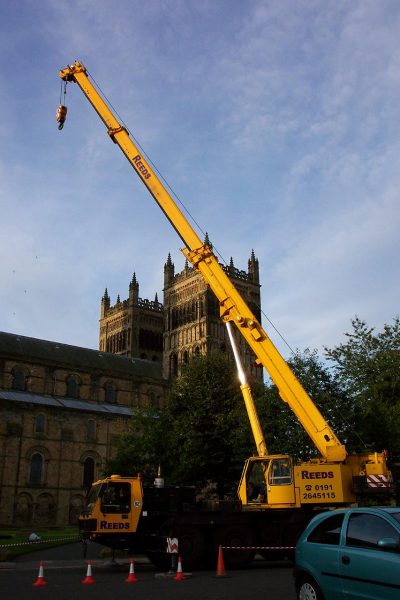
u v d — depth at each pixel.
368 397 47.44
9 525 73.50
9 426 77.31
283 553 28.16
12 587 19.28
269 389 44.91
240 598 16.58
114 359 107.38
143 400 100.62
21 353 91.31
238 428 48.22
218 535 26.33
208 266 31.47
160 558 26.30
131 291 132.50
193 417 56.25
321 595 12.41
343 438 40.66
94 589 18.81
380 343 51.47
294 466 27.33
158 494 27.78
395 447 41.69
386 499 28.81
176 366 114.62
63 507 78.75
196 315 113.88
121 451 53.69
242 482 28.55
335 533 12.62
